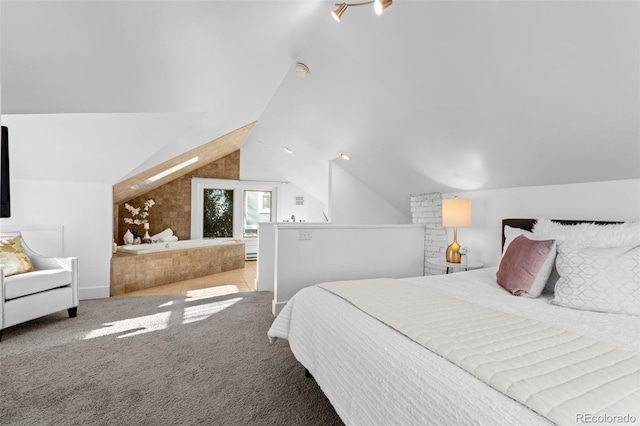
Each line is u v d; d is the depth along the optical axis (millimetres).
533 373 958
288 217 7738
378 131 3293
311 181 6727
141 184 5176
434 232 4043
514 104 2068
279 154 6266
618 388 868
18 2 1127
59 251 3641
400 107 2723
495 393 897
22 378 1996
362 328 1417
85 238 3805
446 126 2643
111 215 3979
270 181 7570
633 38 1383
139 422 1599
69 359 2260
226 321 3104
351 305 1716
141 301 3770
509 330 1312
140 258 4383
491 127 2387
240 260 6227
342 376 1379
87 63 1600
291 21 2115
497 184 3174
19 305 2637
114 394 1837
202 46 1882
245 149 7344
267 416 1663
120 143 3135
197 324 3014
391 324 1397
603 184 2412
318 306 1789
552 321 1524
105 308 3463
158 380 1997
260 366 2199
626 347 1225
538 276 1978
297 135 4664
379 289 1992
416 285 2137
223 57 2158
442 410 918
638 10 1276
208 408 1722
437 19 1805
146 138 3146
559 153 2322
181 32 1648
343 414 1327
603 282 1678
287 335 2043
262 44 2252
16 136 2770
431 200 4105
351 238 3676
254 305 3650
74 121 2725
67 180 3645
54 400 1769
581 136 2070
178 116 2996
